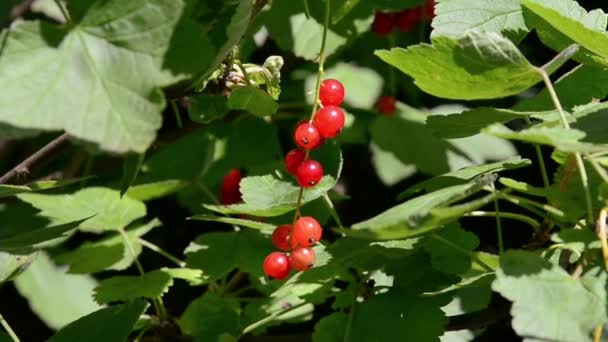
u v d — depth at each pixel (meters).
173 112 0.92
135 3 0.72
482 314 0.81
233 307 0.87
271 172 0.87
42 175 1.01
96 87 0.72
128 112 0.72
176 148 1.02
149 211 1.10
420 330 0.78
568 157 0.76
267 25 0.93
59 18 0.96
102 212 0.89
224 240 0.88
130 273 1.09
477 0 0.83
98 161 0.97
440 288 0.79
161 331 0.88
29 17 0.95
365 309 0.79
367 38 1.07
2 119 0.71
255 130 1.02
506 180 0.77
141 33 0.72
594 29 0.78
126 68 0.72
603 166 0.76
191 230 1.11
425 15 1.00
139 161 0.78
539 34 0.82
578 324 0.71
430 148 1.05
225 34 0.80
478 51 0.75
